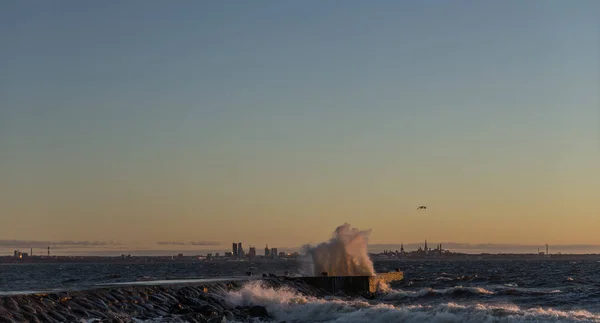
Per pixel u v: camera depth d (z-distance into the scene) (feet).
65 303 122.42
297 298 157.07
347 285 200.34
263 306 150.00
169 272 555.69
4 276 448.65
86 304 124.98
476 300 179.93
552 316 123.34
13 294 119.85
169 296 146.61
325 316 142.31
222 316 130.72
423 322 126.52
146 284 159.02
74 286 156.35
